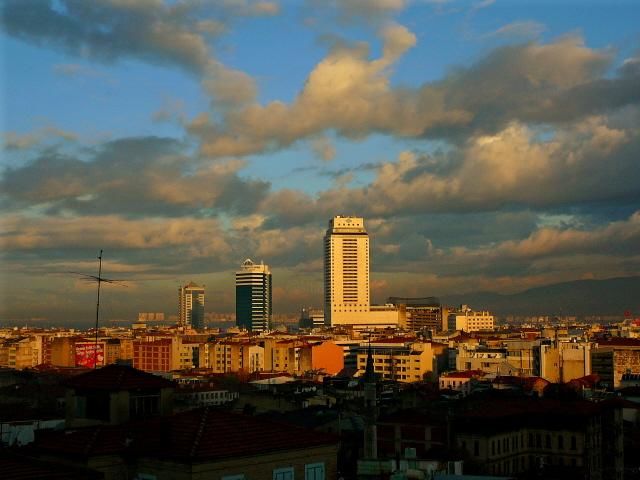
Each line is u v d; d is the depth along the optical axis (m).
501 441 141.12
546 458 146.88
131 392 63.31
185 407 187.25
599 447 148.25
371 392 125.56
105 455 51.62
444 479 63.28
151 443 52.12
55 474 43.50
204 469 48.91
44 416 104.19
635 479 149.12
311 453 54.53
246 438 52.53
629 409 186.88
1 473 42.44
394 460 72.38
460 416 146.75
